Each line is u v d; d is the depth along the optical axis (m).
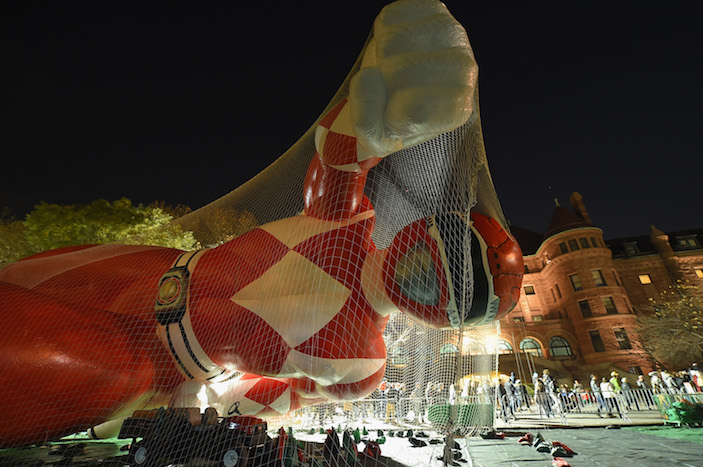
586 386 31.36
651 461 4.90
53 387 3.56
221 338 3.81
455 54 2.25
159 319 4.00
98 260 4.70
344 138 3.33
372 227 3.97
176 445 3.54
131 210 13.59
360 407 8.76
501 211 4.28
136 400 4.04
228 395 4.75
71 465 4.28
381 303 3.66
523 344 36.00
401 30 2.31
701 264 38.00
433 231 3.31
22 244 12.52
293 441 3.82
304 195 4.03
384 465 4.23
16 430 3.53
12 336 3.56
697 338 29.03
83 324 3.82
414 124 2.29
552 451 5.41
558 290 38.38
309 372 3.58
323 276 3.60
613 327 33.41
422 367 5.27
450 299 3.20
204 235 7.62
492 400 7.95
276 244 3.91
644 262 39.62
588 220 40.00
